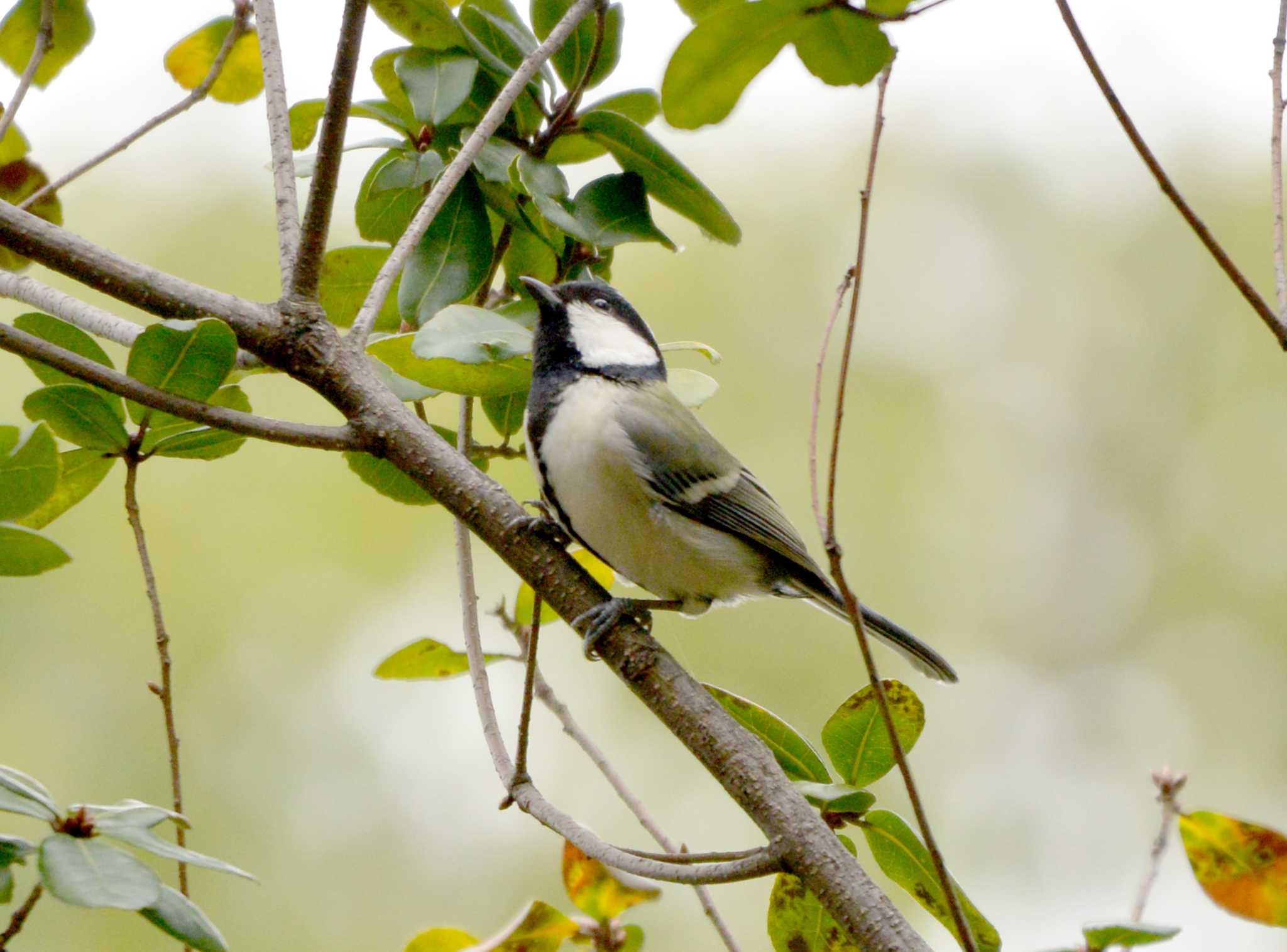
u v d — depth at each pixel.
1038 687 14.27
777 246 15.15
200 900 10.20
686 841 11.08
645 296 14.55
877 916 4.08
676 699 4.86
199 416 4.85
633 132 6.11
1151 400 15.49
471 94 6.40
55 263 4.95
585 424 6.71
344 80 4.77
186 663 11.27
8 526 4.58
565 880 5.49
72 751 10.69
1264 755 14.16
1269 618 14.72
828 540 4.01
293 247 5.41
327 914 10.39
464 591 5.65
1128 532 15.12
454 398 12.69
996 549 14.74
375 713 11.30
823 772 5.20
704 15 5.20
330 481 12.40
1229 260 4.02
